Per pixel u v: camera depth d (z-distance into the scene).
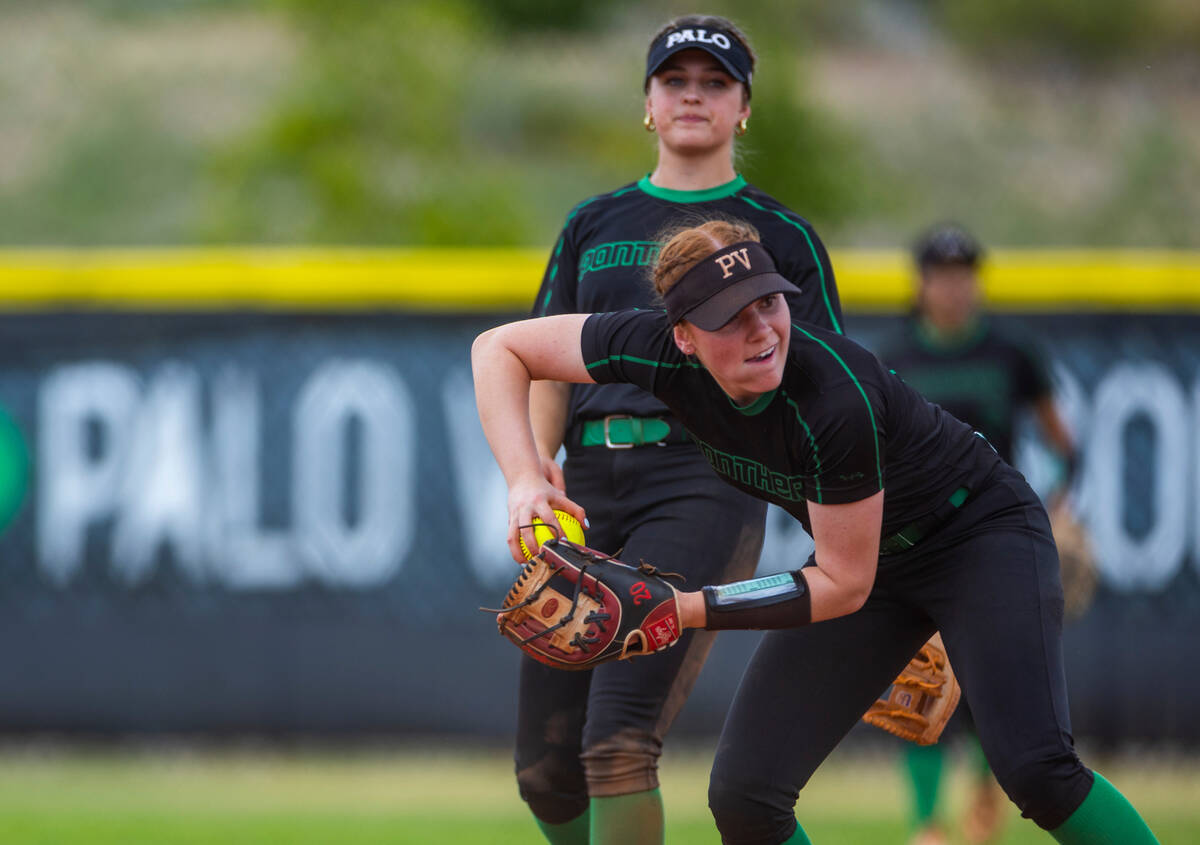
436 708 21.97
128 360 22.25
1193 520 21.97
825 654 10.21
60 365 22.19
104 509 22.12
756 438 9.17
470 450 22.22
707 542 11.02
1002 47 82.38
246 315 22.31
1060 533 16.38
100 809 18.58
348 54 52.81
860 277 22.03
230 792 19.86
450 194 51.69
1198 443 22.02
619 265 11.30
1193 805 19.52
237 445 22.22
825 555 9.17
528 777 11.98
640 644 9.26
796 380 8.89
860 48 83.56
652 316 9.52
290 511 22.16
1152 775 21.66
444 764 21.88
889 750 22.58
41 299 22.19
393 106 53.06
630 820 10.58
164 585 22.06
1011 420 17.86
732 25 11.42
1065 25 81.56
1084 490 21.98
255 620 22.03
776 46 57.88
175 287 22.25
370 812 18.48
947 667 10.95
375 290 22.33
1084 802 9.28
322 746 21.94
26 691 21.98
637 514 11.34
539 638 9.34
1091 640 21.84
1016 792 9.35
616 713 10.64
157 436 22.20
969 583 9.82
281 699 21.97
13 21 81.50
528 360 9.91
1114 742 21.78
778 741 10.12
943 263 17.55
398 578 22.11
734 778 10.11
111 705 21.98
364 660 22.00
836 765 22.64
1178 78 80.50
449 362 22.31
